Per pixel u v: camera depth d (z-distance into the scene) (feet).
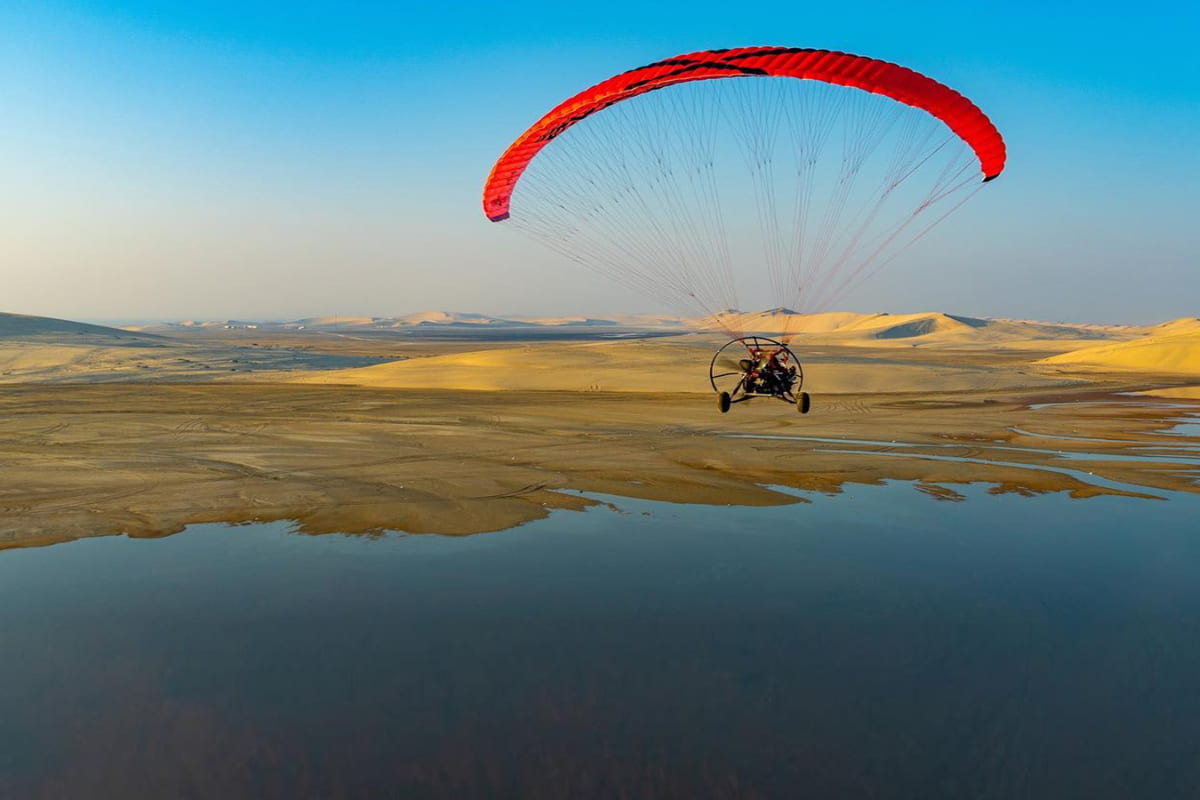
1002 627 37.50
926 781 24.97
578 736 27.50
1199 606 40.47
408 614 38.96
